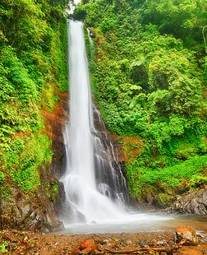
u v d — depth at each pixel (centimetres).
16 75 1631
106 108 2609
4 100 1493
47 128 1780
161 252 915
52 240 1071
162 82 2559
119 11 3456
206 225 1352
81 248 950
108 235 1134
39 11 1866
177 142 2333
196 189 1895
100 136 2355
